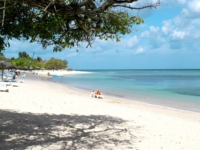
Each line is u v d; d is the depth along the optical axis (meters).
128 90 32.22
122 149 6.70
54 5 4.79
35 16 6.86
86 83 45.25
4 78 30.42
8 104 12.59
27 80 40.38
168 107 18.39
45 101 14.73
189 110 17.17
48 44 7.56
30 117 9.90
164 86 39.38
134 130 9.04
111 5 5.18
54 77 64.62
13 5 6.47
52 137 7.41
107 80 57.62
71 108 13.00
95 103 15.98
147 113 13.52
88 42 6.48
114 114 12.12
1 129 7.82
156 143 7.54
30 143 6.65
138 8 5.01
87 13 5.33
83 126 9.10
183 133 9.21
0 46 7.29
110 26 6.78
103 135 8.05
